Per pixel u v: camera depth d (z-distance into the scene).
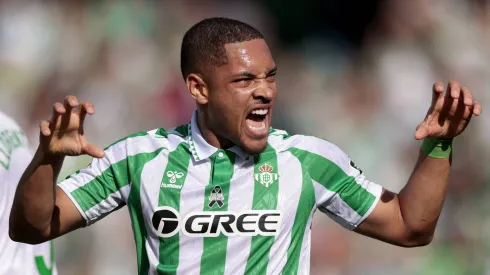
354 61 56.31
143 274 20.16
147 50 53.34
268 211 19.77
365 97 50.81
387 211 20.33
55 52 53.53
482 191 44.53
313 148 20.44
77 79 51.56
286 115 51.44
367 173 47.50
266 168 20.09
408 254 42.81
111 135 49.12
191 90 20.44
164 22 55.31
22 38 54.56
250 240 19.69
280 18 61.06
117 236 42.97
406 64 50.59
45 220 19.67
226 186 19.86
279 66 57.25
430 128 19.56
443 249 43.22
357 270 42.38
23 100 51.66
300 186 19.98
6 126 23.61
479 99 49.72
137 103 50.66
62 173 41.25
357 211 20.39
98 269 42.41
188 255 19.67
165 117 50.81
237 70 19.70
